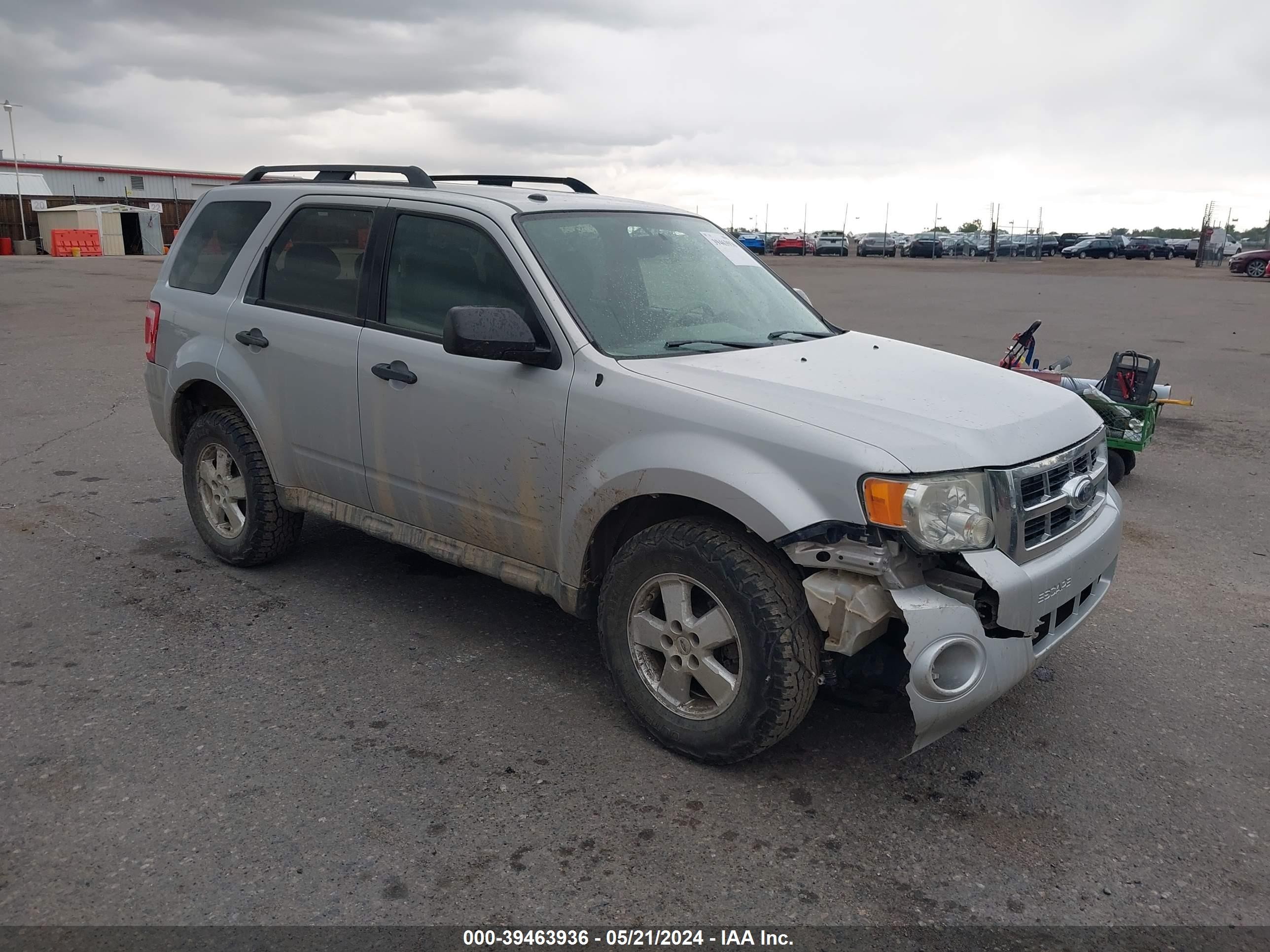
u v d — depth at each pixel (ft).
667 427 11.15
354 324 14.43
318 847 9.88
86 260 124.57
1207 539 20.56
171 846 9.84
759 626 10.53
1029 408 11.81
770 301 15.06
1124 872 9.89
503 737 12.05
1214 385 39.42
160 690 13.01
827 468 10.09
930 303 77.46
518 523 12.82
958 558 10.43
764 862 9.86
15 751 11.47
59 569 17.17
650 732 11.87
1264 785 11.49
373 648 14.39
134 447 25.80
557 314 12.29
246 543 16.69
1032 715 12.98
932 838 10.34
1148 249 207.00
